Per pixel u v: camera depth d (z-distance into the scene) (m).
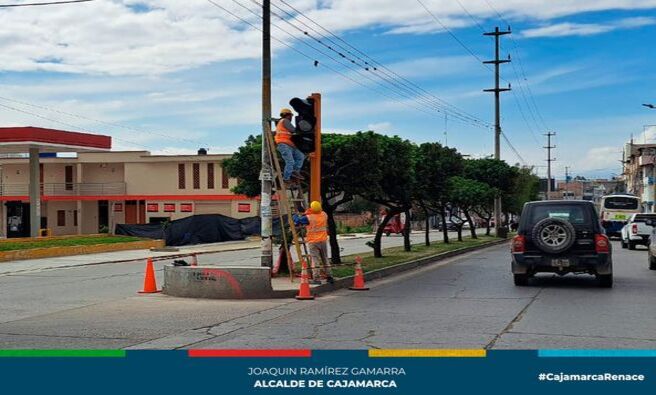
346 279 16.30
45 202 55.72
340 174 18.80
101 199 54.06
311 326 10.33
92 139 39.41
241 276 13.91
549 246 15.19
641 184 82.81
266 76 15.84
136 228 38.12
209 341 9.19
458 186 41.78
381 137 21.69
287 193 16.62
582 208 15.44
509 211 59.88
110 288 17.09
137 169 54.09
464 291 14.93
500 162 49.34
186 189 52.81
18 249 28.78
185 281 14.23
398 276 19.19
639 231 32.41
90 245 31.98
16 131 35.81
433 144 30.72
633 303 12.62
